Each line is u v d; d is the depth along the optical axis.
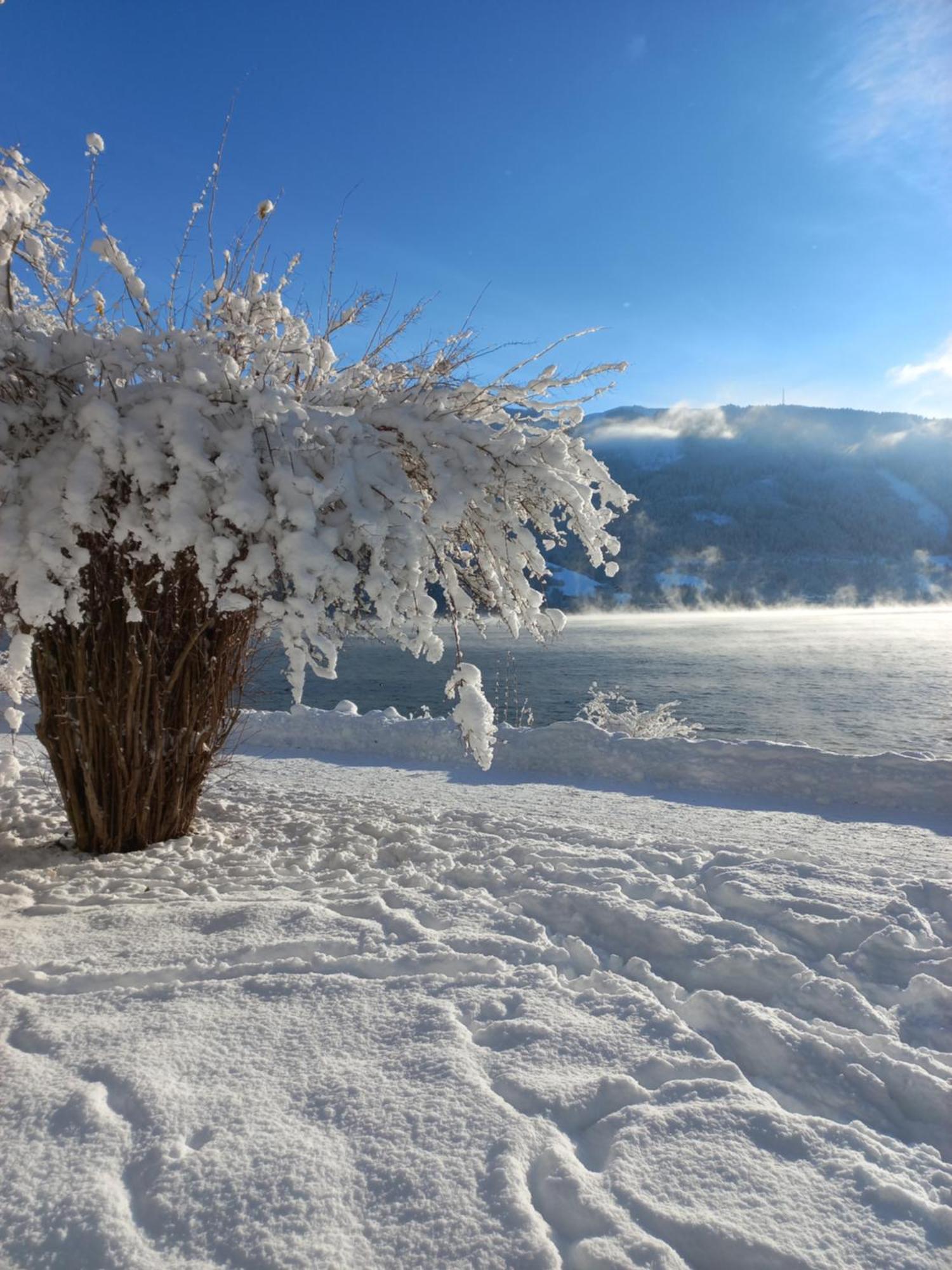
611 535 4.42
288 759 8.84
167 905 3.67
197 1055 2.30
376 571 3.58
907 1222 1.71
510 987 2.78
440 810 6.00
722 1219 1.68
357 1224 1.66
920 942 3.18
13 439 3.71
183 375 3.60
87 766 4.67
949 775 6.15
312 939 3.09
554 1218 1.72
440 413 4.15
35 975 2.82
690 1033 2.46
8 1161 1.84
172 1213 1.68
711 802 6.52
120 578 4.48
